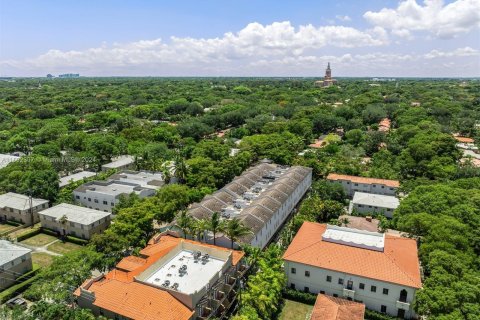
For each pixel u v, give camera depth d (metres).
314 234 75.44
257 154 152.75
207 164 124.00
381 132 177.62
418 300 56.75
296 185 111.38
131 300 56.31
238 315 57.72
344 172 128.88
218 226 75.19
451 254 65.56
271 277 65.81
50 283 62.09
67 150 155.75
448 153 140.12
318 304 59.62
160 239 80.31
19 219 102.12
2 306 65.19
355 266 65.19
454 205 85.19
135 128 188.75
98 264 70.69
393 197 108.56
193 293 55.31
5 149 163.00
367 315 62.88
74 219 93.19
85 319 53.50
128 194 105.12
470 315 50.97
